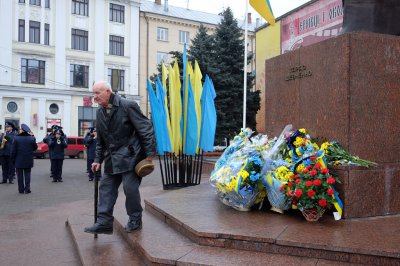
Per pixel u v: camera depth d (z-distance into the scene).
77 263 4.34
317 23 16.86
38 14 31.92
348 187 4.26
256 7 11.10
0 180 13.02
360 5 5.29
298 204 4.19
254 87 22.80
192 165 9.44
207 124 8.58
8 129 12.28
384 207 4.43
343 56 4.68
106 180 4.55
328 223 4.11
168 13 40.56
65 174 14.93
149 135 4.39
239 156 4.98
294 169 4.40
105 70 34.88
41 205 8.09
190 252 3.69
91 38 34.22
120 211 5.95
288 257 3.47
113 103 4.32
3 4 30.47
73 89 33.50
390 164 4.56
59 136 12.35
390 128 4.81
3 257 4.56
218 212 4.78
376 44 4.76
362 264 3.25
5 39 30.61
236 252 3.65
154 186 9.73
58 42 32.78
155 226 4.78
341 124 4.70
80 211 7.03
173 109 8.53
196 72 8.68
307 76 5.28
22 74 31.50
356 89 4.66
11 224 6.24
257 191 4.67
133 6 35.94
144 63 37.50
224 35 21.05
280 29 19.41
